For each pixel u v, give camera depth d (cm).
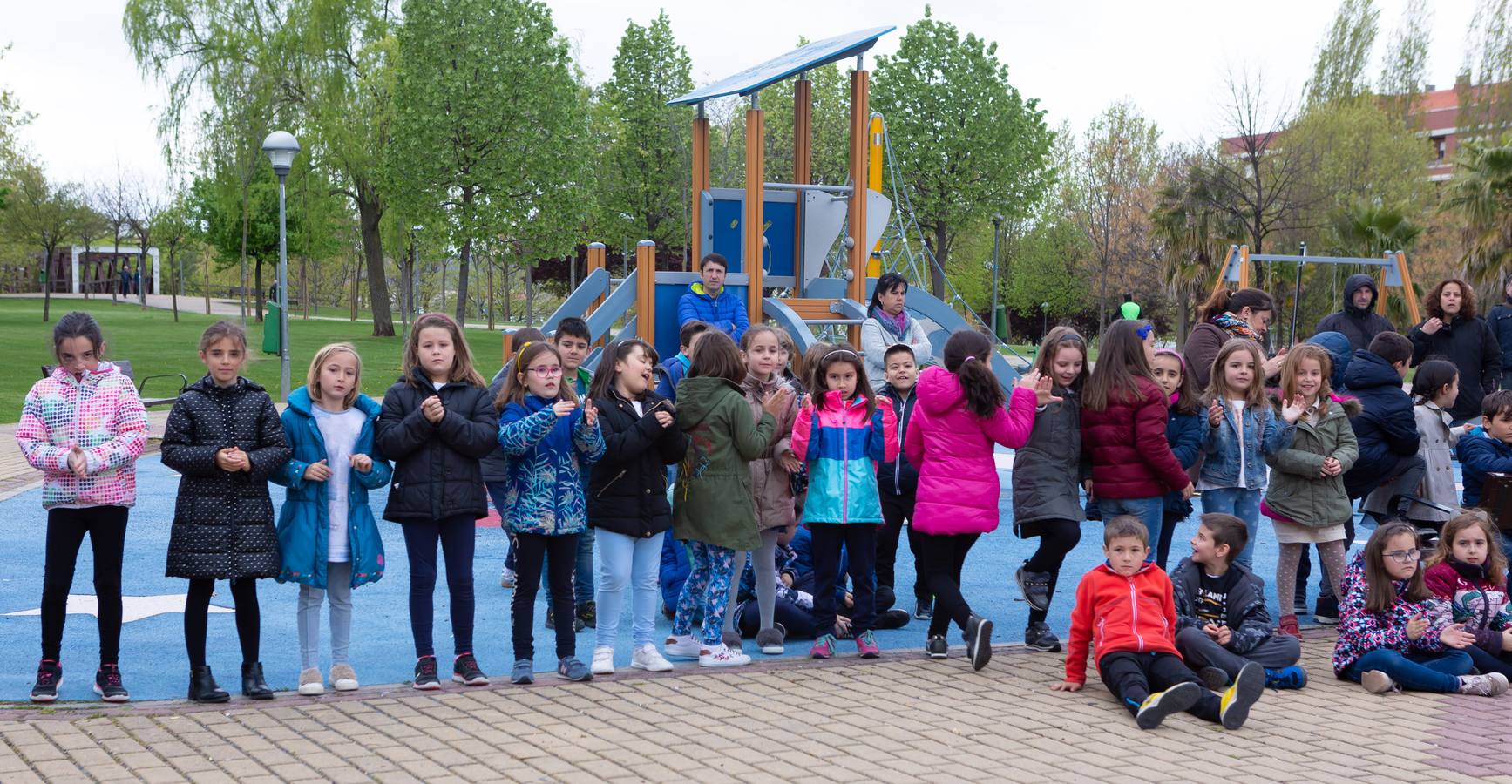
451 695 562
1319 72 4497
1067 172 5191
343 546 561
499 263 5403
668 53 4481
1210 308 872
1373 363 774
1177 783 460
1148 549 585
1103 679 576
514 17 3534
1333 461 714
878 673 621
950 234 4478
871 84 4412
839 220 1239
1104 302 4925
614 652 666
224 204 3962
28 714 509
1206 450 726
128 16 3738
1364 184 4022
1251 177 3938
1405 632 619
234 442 540
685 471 628
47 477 538
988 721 539
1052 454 661
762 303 1161
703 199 1233
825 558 655
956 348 646
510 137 3522
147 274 8338
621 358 603
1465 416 1039
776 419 627
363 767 455
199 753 467
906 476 733
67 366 548
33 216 4656
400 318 6781
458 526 576
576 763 466
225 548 533
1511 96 4106
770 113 4638
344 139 3784
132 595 785
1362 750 510
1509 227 2553
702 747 490
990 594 842
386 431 561
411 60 3534
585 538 719
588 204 3809
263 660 638
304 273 6325
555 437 591
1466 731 544
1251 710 571
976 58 4281
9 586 801
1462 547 641
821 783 449
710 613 629
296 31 3794
